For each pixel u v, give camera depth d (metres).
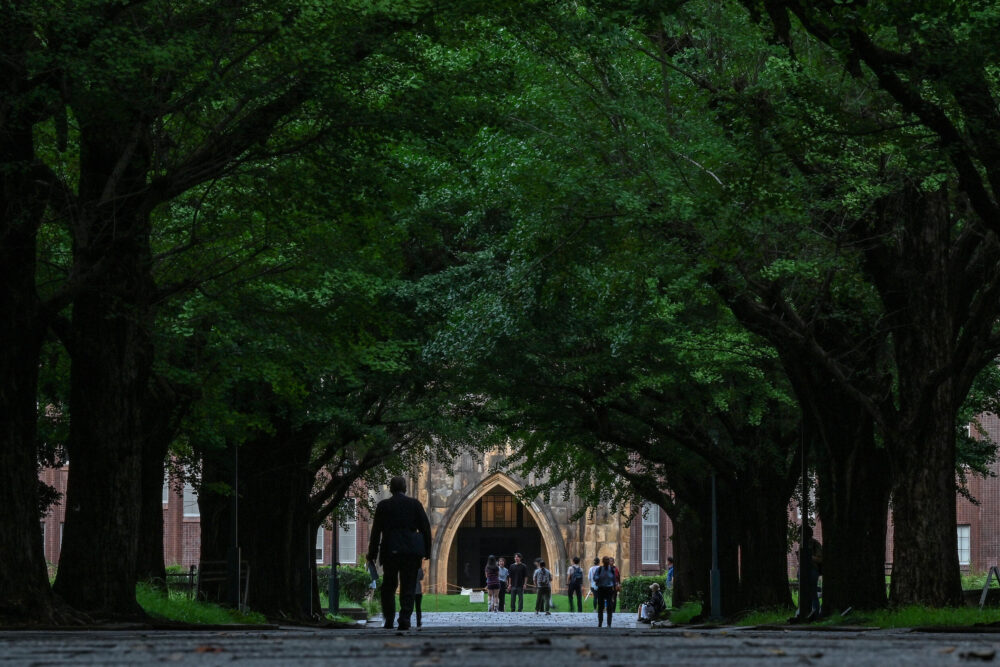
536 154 68.12
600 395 94.06
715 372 87.12
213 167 52.72
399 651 21.52
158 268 68.69
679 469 104.62
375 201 56.91
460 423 106.88
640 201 63.09
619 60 69.31
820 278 68.94
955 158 49.06
